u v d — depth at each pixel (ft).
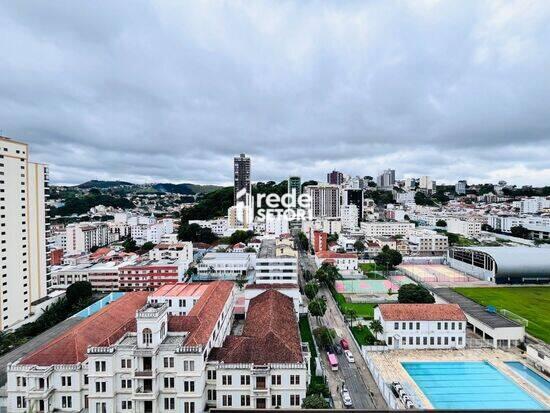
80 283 517.55
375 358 343.46
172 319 284.82
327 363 332.80
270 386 249.14
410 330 367.25
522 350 360.69
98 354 242.78
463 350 361.10
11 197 426.92
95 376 242.58
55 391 246.88
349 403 264.11
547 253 653.71
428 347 366.22
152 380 240.32
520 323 386.52
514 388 288.92
